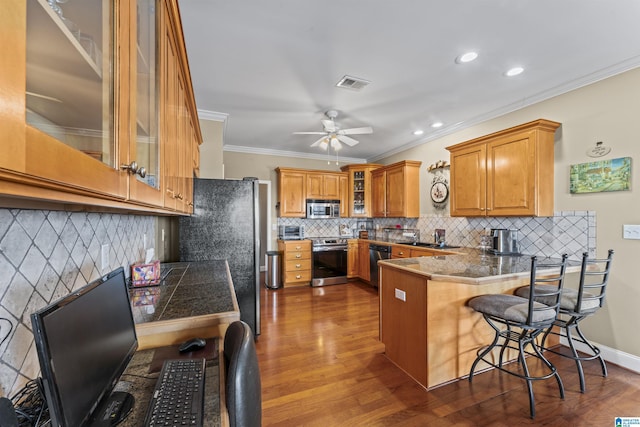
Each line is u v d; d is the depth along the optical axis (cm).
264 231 604
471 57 229
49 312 52
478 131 369
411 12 179
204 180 268
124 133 70
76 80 54
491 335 227
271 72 252
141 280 167
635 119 228
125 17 71
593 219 252
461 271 205
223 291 157
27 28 40
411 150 494
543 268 220
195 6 173
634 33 198
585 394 193
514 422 168
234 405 70
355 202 569
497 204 302
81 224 108
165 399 74
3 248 67
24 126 36
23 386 72
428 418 172
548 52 222
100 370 68
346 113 351
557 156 279
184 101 187
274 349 258
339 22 188
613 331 237
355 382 208
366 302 399
